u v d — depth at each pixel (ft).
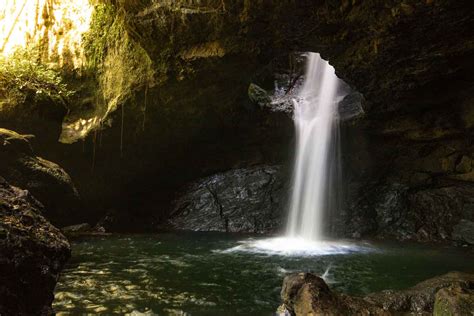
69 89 38.86
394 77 29.63
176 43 31.19
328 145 40.70
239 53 30.32
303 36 27.53
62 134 37.81
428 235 37.11
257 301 18.99
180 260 27.30
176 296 19.49
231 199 43.60
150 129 38.60
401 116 36.88
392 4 21.94
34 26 39.22
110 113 36.60
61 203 33.88
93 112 38.86
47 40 39.24
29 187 30.73
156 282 21.77
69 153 38.27
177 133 40.11
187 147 42.83
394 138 39.22
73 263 25.91
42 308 12.26
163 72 33.22
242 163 44.96
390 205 39.55
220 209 43.32
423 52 26.00
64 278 22.18
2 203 12.42
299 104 44.42
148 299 18.94
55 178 32.40
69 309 17.29
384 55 26.61
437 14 22.11
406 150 39.68
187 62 31.83
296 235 39.52
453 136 36.22
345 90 43.21
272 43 29.19
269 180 43.19
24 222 12.64
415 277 23.63
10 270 11.16
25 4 39.60
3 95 34.17
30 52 37.55
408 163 40.14
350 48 27.37
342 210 39.93
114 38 36.94
